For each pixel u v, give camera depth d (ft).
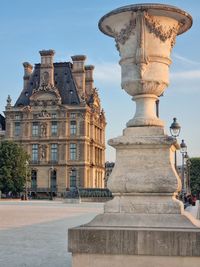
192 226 27.40
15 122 438.81
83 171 423.23
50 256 44.57
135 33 30.22
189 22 31.58
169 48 31.07
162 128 30.12
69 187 424.46
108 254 27.04
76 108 426.10
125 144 29.48
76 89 436.76
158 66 30.40
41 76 435.94
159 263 26.53
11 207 194.59
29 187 427.74
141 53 29.86
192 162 395.34
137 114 31.09
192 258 26.25
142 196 29.04
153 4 29.60
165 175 28.76
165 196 28.81
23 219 105.70
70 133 428.56
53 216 118.73
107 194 299.99
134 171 29.27
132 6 29.81
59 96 429.79
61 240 59.36
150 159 29.27
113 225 28.19
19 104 444.55
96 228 27.43
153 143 29.01
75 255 27.43
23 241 58.23
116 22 31.22
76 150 426.51
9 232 71.26
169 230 26.61
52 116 431.02
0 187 354.74
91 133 446.19
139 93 30.96
